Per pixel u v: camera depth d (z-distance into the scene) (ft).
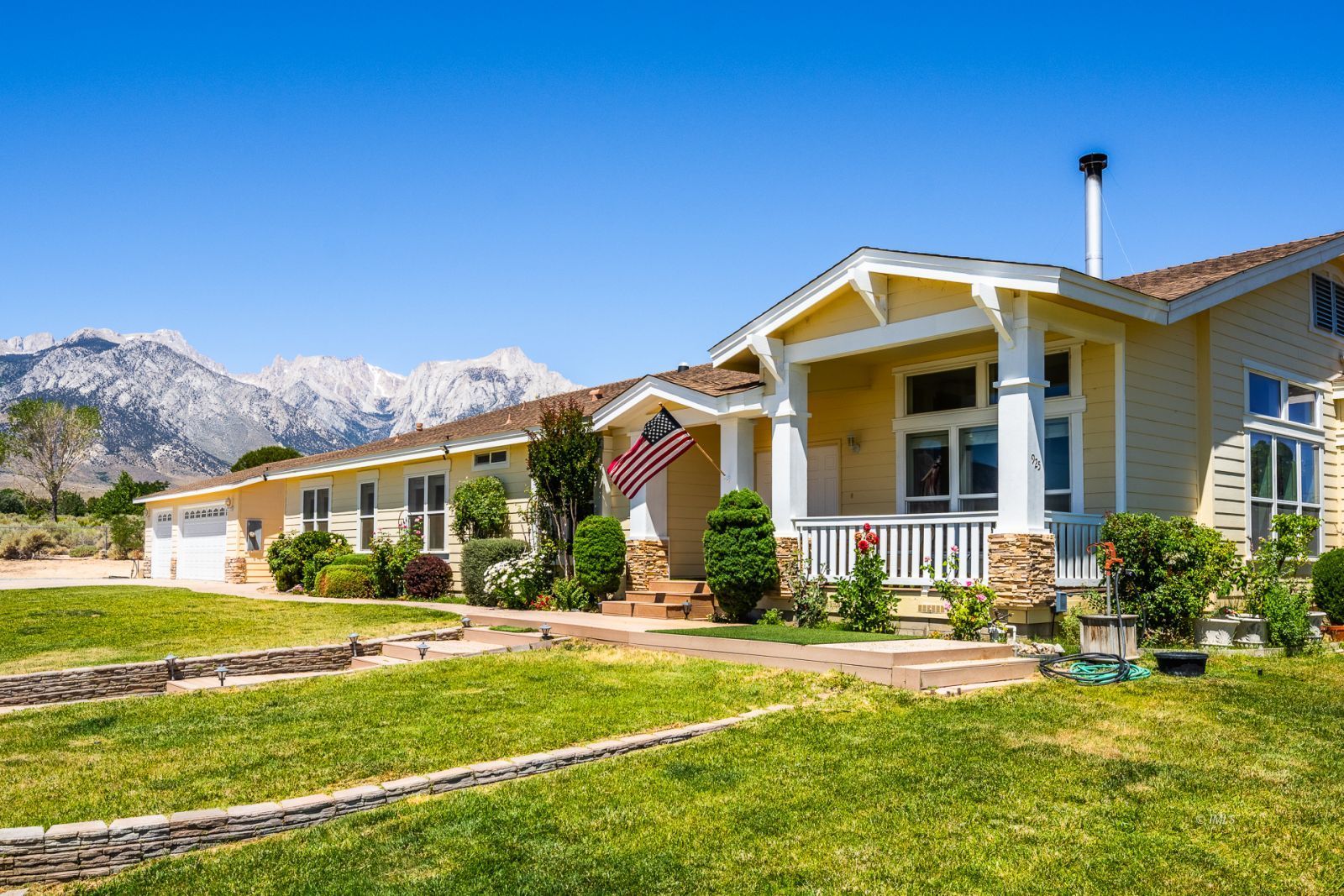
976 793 23.07
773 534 48.67
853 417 56.13
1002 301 40.29
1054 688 32.81
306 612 62.59
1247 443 51.55
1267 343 53.93
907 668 32.96
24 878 19.79
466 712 31.58
